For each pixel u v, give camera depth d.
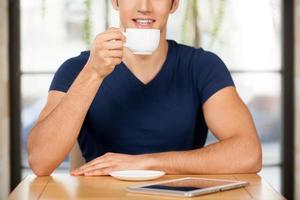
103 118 2.13
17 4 3.64
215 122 2.10
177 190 1.47
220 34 3.54
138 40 1.84
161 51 2.14
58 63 3.68
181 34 3.38
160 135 2.12
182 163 1.85
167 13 2.09
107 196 1.47
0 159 3.58
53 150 1.92
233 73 3.67
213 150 1.90
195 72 2.16
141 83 2.13
